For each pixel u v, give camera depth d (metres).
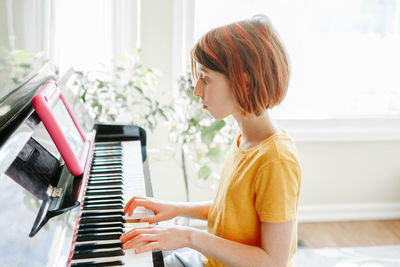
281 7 2.45
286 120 2.50
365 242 2.38
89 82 1.96
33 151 0.87
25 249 0.62
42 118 0.88
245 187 0.99
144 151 1.51
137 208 1.07
